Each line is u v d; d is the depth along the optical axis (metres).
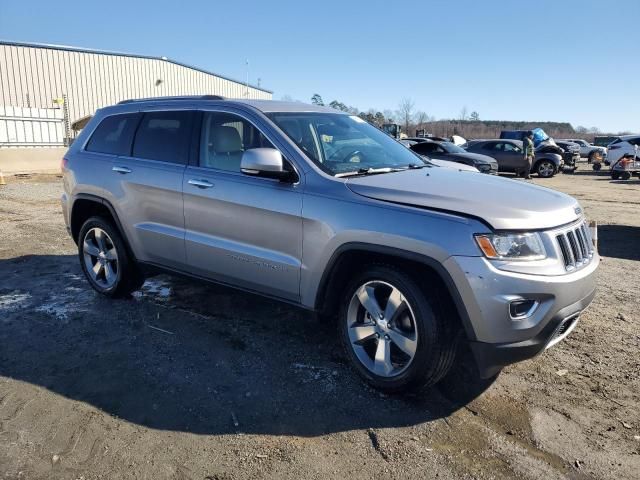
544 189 3.73
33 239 7.60
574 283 3.06
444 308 3.14
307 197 3.54
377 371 3.37
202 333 4.28
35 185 14.36
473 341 3.02
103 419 3.10
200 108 4.37
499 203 3.15
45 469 2.67
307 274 3.57
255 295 3.99
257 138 3.95
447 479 2.63
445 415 3.18
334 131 4.26
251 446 2.87
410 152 4.66
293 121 4.06
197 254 4.21
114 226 4.93
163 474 2.64
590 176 24.77
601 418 3.16
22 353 3.92
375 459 2.77
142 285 5.34
